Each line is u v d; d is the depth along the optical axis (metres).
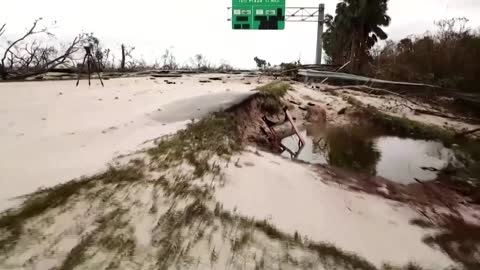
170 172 5.79
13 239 3.53
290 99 18.58
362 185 7.85
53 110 10.19
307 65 32.31
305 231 5.02
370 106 18.52
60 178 5.14
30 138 7.25
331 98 20.58
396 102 20.94
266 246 4.26
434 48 25.33
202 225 4.38
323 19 34.62
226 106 11.83
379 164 10.45
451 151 11.95
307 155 11.46
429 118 17.41
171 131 8.38
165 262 3.55
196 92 15.35
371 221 5.89
